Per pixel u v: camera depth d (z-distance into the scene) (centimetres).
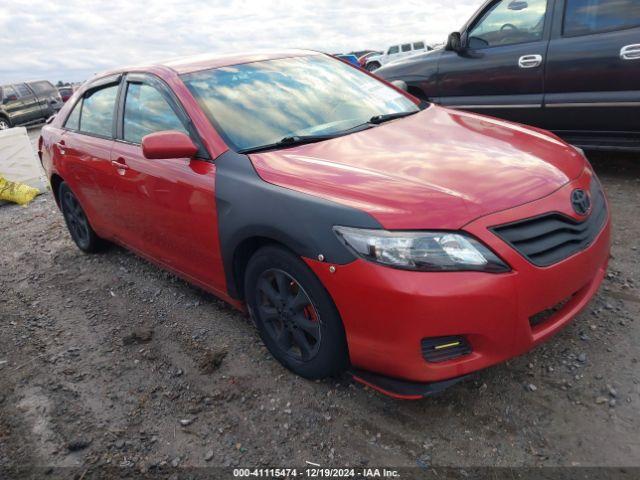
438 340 211
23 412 278
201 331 330
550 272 219
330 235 222
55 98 2023
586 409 230
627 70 441
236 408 259
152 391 280
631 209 418
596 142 480
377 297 210
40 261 491
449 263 205
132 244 390
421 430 230
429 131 298
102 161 375
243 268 286
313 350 252
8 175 756
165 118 320
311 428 240
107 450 244
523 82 507
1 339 355
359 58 3062
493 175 237
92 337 342
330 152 272
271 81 333
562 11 475
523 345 220
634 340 268
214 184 277
